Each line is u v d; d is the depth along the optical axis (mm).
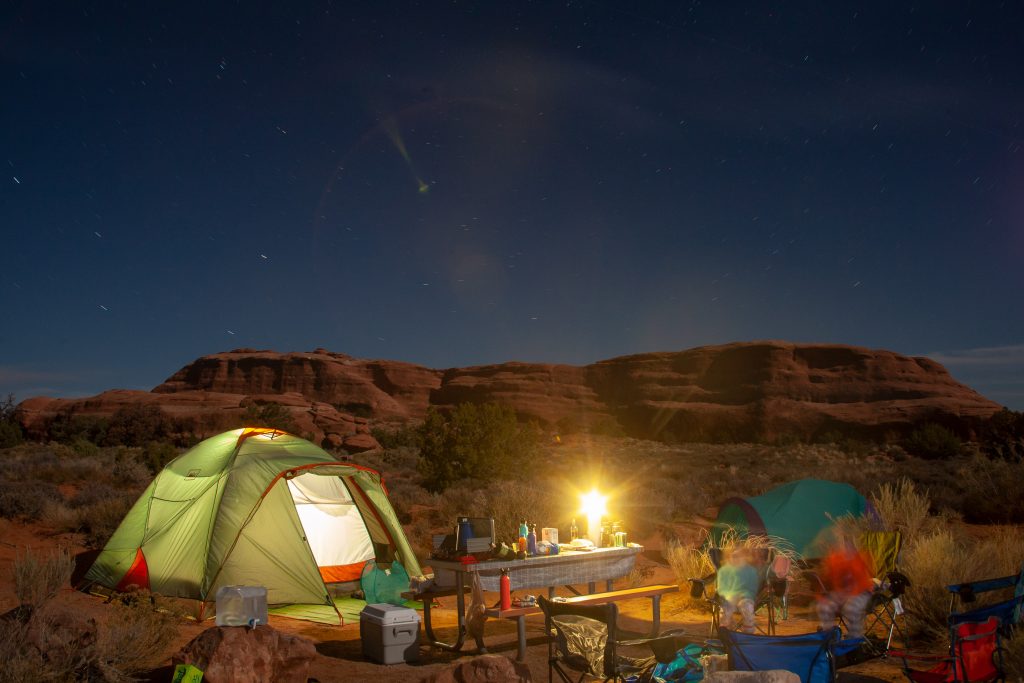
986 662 4512
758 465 44469
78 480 21625
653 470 39375
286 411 47938
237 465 10016
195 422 94000
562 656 5043
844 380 134500
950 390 129625
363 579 10289
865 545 7949
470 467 22984
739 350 147750
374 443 67688
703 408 140250
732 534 10695
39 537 13266
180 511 9969
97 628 5902
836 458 52500
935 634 6898
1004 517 15562
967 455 45812
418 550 13148
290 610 9367
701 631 7801
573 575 7473
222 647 5113
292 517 9906
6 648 4965
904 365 135750
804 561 10148
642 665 4781
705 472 35688
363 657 7031
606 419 94625
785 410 129375
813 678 4168
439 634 8039
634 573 11305
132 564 9812
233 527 9492
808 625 7734
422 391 178375
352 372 176375
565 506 16234
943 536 8352
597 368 170125
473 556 7051
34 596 6883
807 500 11211
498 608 6934
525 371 173375
